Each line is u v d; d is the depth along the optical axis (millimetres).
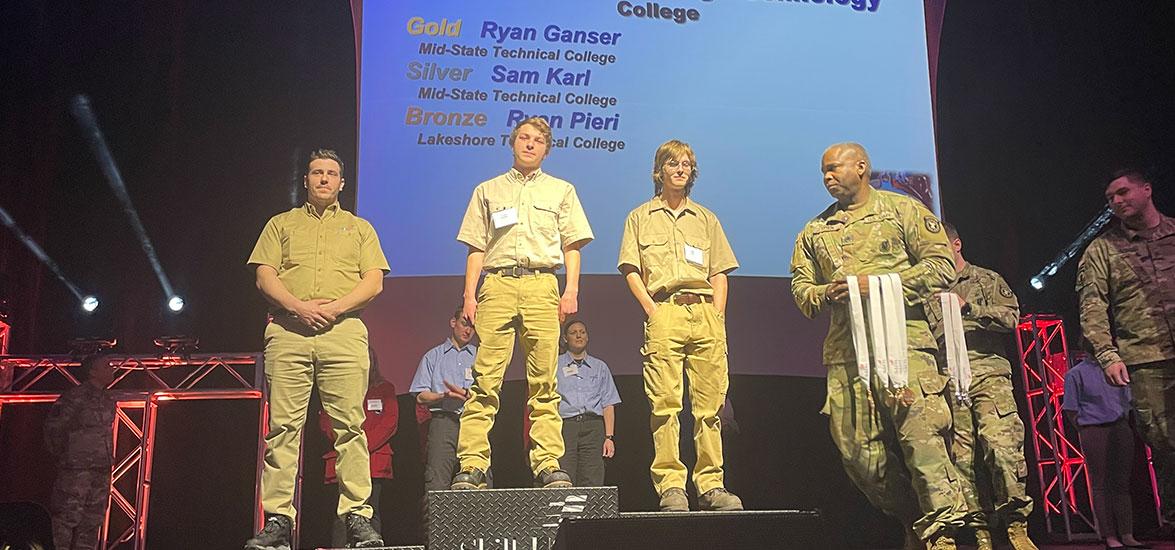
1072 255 7379
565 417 5980
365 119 6289
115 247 7141
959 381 4652
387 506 7027
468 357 5922
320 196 4438
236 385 7234
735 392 7340
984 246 7508
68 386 6902
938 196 6605
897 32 6770
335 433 4273
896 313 4391
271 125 7309
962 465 4801
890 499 4699
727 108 6543
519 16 6496
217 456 7203
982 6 7535
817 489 7277
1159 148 7090
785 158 6535
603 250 6324
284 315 4305
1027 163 7539
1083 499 7105
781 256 6441
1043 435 7203
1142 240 4344
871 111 6656
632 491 7258
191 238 7227
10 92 6633
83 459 5672
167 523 7074
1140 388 4281
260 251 4379
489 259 4445
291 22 7359
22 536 3633
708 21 6633
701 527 3846
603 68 6500
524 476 7023
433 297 6164
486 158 6332
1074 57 7406
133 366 6094
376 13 6406
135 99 7215
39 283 6926
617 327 6285
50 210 7047
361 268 4422
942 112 7590
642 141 6457
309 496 6816
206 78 7297
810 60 6664
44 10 6887
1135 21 7203
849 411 4566
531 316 4340
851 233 4637
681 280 4508
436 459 5703
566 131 6406
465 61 6414
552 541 3988
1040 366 6605
